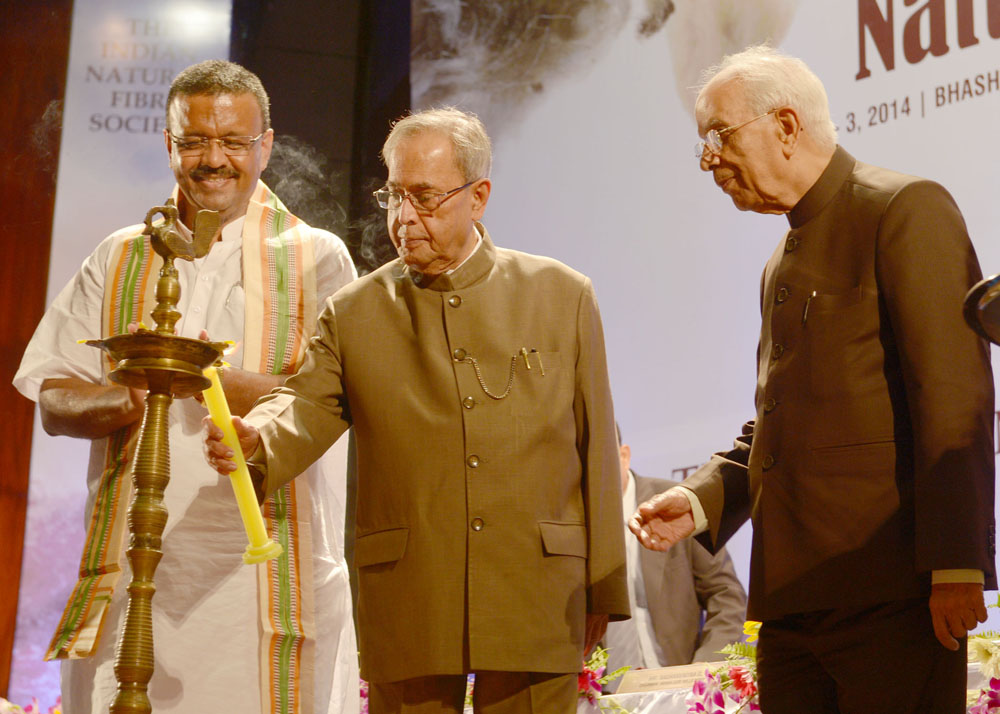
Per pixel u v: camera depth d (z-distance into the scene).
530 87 6.39
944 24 4.80
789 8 5.36
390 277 2.35
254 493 2.03
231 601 2.45
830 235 2.21
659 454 5.50
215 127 2.59
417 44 6.67
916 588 1.99
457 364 2.19
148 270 2.67
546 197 6.21
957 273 2.04
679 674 3.06
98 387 2.54
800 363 2.16
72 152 6.63
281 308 2.65
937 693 1.98
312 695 2.45
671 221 5.66
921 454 1.95
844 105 5.11
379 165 6.99
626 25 6.07
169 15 6.80
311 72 7.25
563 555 2.12
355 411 2.25
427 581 2.09
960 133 4.68
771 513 2.16
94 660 2.39
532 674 2.09
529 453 2.15
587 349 2.26
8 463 6.42
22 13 6.83
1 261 6.63
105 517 2.48
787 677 2.20
